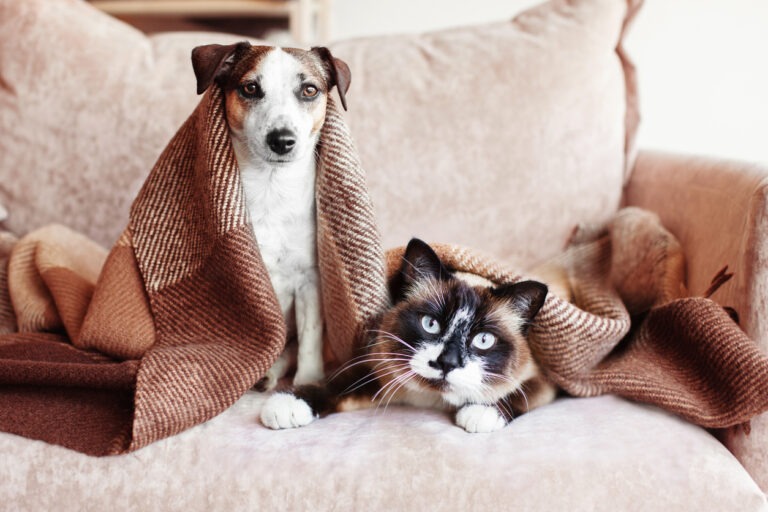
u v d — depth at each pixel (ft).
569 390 3.83
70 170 5.33
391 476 3.06
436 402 3.89
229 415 3.61
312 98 4.07
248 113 3.98
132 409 3.45
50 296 4.67
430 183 5.30
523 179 5.32
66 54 5.34
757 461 3.44
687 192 4.85
